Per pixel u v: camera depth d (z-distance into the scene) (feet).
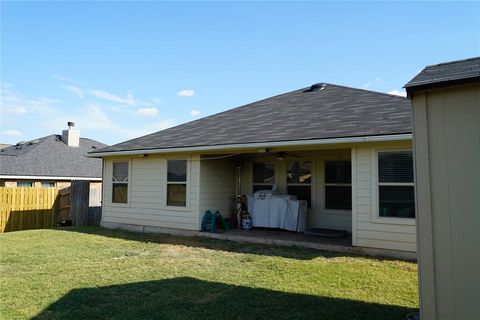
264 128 32.40
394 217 24.11
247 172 38.11
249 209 35.50
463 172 9.21
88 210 45.88
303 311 14.11
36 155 68.23
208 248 27.32
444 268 9.30
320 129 27.61
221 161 36.45
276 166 36.27
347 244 26.55
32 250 26.68
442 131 9.52
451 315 9.16
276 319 13.39
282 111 37.32
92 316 13.74
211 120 42.22
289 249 26.61
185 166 34.99
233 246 28.04
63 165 69.26
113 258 23.82
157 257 24.11
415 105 9.90
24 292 16.47
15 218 43.75
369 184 25.12
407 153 23.97
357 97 35.01
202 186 34.12
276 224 33.45
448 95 9.50
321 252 25.46
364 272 19.75
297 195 34.86
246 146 28.89
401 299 15.44
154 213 36.83
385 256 24.06
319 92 40.70
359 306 14.58
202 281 18.28
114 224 40.16
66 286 17.43
